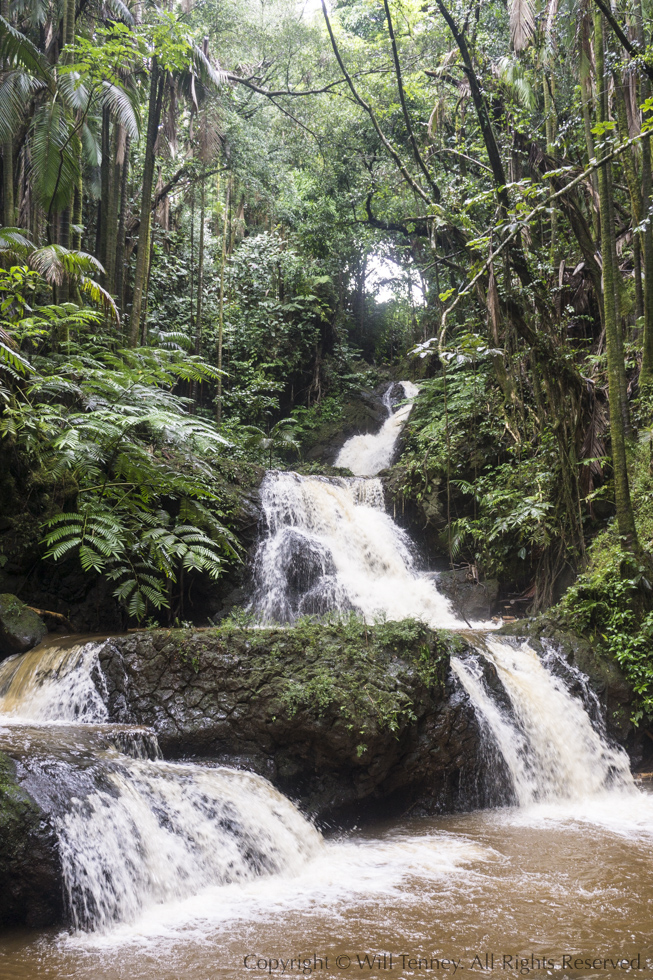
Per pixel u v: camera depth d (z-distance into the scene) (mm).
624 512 9398
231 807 5844
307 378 21422
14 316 10641
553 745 8242
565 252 12812
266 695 6824
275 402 19266
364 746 6648
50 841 4766
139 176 17906
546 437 11172
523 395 11609
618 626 9164
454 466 13250
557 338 10281
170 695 6977
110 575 8891
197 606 11312
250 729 6777
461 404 13656
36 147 11164
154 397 10250
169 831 5391
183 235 20406
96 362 10570
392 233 20812
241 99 18469
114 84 11922
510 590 12109
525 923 4586
